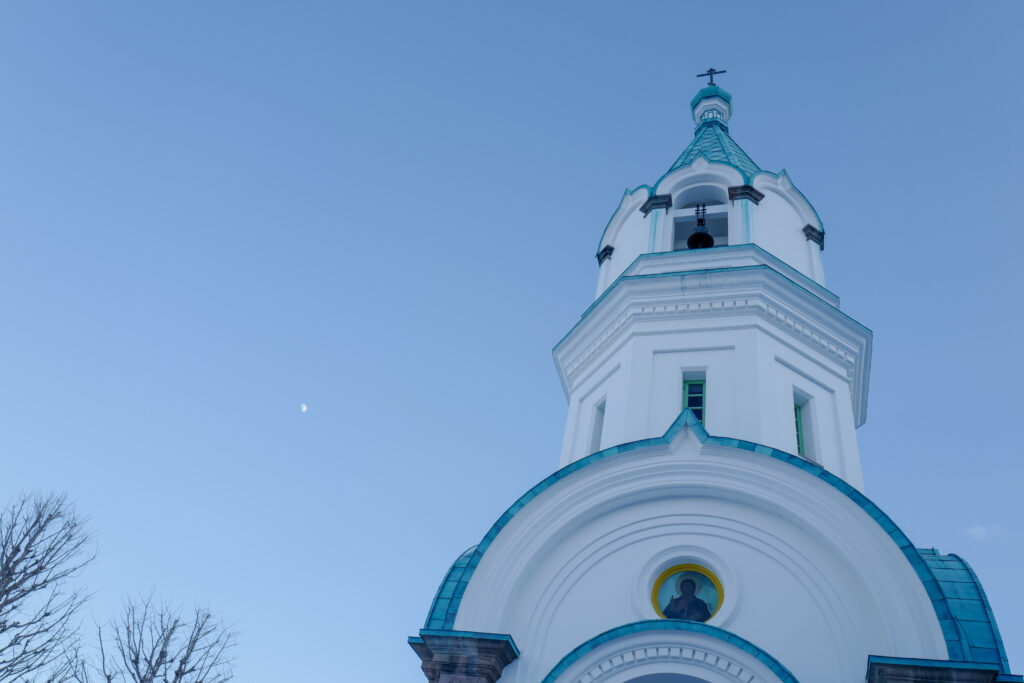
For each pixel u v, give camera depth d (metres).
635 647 13.52
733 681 12.94
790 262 22.12
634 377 18.48
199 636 23.55
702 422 17.56
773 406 17.53
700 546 14.95
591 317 20.88
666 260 20.89
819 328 19.67
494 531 15.68
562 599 15.09
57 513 21.31
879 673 12.28
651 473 15.66
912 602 13.12
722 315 19.06
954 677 12.01
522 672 14.30
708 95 34.22
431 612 14.93
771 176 24.11
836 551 14.20
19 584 19.55
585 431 19.34
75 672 19.81
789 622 13.80
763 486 15.05
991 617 12.87
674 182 23.94
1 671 18.39
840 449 18.20
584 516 15.68
